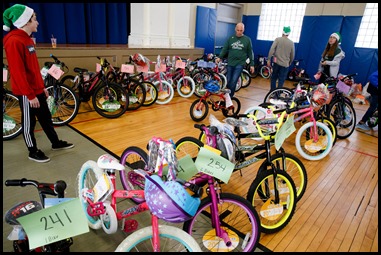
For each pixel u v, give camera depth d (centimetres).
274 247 163
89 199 146
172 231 115
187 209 97
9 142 269
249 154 185
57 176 216
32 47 207
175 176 117
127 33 643
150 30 564
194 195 110
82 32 551
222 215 186
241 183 229
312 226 184
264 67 849
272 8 862
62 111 366
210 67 519
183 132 334
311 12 774
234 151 156
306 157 282
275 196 167
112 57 478
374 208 208
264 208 167
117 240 158
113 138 301
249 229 174
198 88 501
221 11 856
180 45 626
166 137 314
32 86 217
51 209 97
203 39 713
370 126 396
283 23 849
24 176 213
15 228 103
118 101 371
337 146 329
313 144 273
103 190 133
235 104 464
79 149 268
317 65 793
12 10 190
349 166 276
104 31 591
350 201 216
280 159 190
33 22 201
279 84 466
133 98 398
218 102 387
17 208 106
